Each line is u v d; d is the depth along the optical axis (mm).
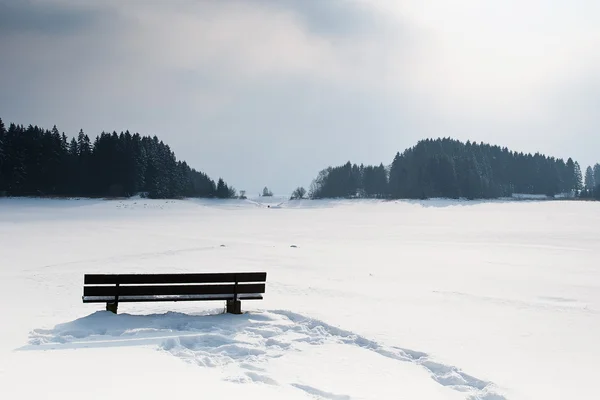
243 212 92125
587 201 118500
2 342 8242
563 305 13477
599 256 27391
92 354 7562
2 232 39938
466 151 157500
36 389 5879
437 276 19766
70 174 104375
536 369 7715
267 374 7035
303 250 29766
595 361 8234
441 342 9148
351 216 79000
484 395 6539
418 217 75562
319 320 10188
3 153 94062
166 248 29797
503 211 91188
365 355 8219
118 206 89125
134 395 5840
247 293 10844
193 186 127250
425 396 6438
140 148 112438
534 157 170250
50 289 15883
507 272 21000
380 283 17766
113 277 10055
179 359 7508
